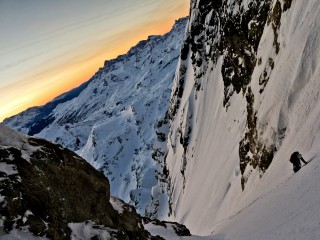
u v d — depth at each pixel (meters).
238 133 66.06
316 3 30.88
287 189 17.50
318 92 25.38
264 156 36.75
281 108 33.34
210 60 108.31
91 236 11.05
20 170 9.89
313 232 10.05
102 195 13.83
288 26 37.09
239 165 56.50
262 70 46.16
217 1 96.12
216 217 56.75
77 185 12.42
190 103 121.44
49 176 10.92
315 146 20.16
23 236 8.19
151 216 145.00
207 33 106.94
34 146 11.54
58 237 9.31
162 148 171.00
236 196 50.12
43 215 9.41
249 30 58.62
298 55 31.88
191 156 108.06
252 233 15.94
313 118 23.38
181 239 25.50
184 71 141.12
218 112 90.38
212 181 71.88
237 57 68.81
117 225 13.80
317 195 12.33
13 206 8.62
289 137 29.50
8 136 11.17
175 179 124.44
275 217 14.84
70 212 11.14
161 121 179.62
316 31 29.00
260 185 33.12
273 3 46.00
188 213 84.94
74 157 13.34
